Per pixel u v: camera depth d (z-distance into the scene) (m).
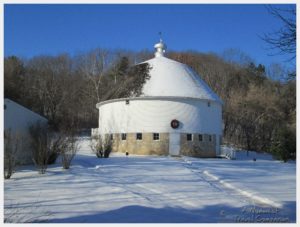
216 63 83.56
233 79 79.94
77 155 35.34
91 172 23.17
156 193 16.16
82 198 14.98
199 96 40.69
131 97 40.28
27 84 68.44
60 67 77.75
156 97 39.62
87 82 74.00
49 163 26.69
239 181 19.70
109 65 78.38
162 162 29.75
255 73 79.38
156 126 39.47
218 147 42.44
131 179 20.36
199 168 26.25
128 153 39.94
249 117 59.41
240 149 55.62
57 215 12.00
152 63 44.44
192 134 40.00
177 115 39.72
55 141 27.00
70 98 70.81
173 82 41.56
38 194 15.83
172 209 13.06
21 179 20.36
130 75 43.78
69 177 21.02
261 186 17.86
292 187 17.53
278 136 36.31
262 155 48.56
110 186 17.86
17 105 25.91
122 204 13.80
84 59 78.94
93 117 70.00
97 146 33.50
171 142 39.28
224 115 60.38
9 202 14.13
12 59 69.44
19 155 25.73
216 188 17.66
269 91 64.69
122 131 40.66
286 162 33.78
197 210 12.96
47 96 68.56
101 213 12.35
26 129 26.42
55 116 65.69
